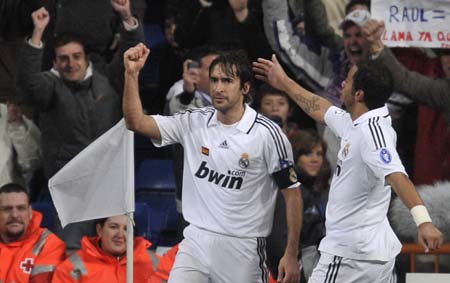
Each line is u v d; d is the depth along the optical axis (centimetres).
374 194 1958
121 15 2661
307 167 2531
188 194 2078
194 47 2866
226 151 2039
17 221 2433
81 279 2367
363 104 1970
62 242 2484
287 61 2759
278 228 2409
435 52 2742
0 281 2411
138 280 2380
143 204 2711
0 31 2994
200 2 2841
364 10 2642
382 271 1978
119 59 2703
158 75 3052
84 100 2712
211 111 2075
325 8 2720
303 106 2116
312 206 2514
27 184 2866
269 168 2056
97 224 2416
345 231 1972
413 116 2789
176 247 2384
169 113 2712
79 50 2689
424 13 2647
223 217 2047
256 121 2050
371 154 1911
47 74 2700
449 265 2486
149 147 3081
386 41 2653
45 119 2731
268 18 2748
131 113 2023
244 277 2069
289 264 2077
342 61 2747
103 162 2148
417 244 2420
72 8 2853
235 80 2019
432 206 2548
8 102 2875
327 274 1986
